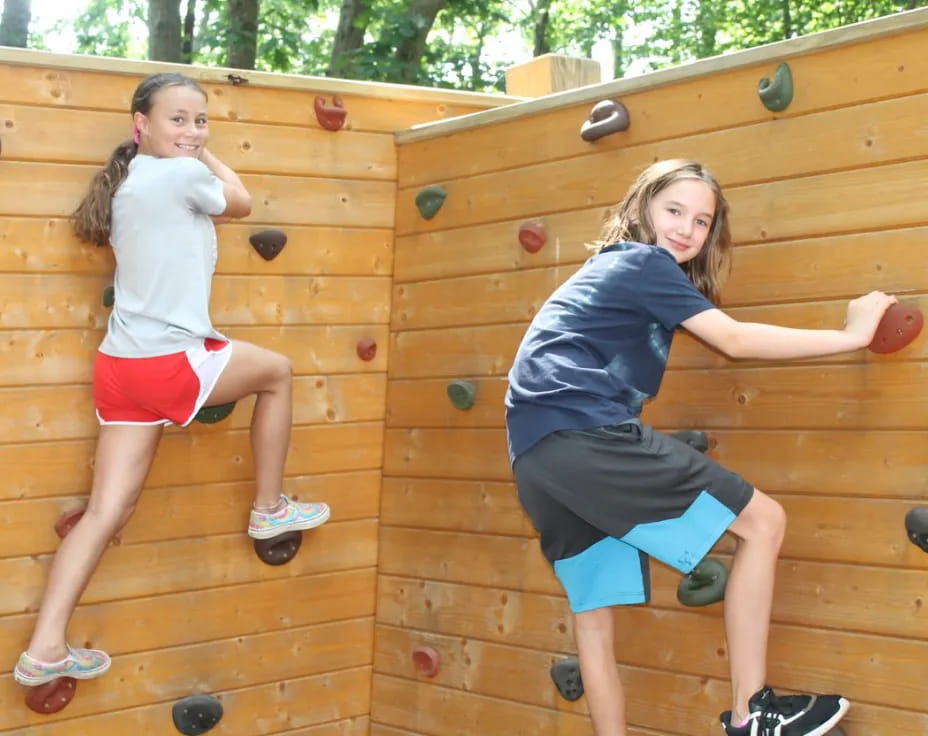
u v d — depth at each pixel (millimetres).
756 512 2473
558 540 2684
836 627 2734
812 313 2777
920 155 2596
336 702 3725
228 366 3072
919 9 2566
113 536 3254
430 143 3697
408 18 9820
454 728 3578
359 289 3740
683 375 3033
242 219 3521
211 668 3514
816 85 2770
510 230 3486
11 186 3180
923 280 2588
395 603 3734
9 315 3193
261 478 3293
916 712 2609
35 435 3236
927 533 2537
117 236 3037
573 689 3256
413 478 3717
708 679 3012
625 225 2709
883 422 2660
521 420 2551
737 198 2922
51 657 2969
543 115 3396
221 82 3469
